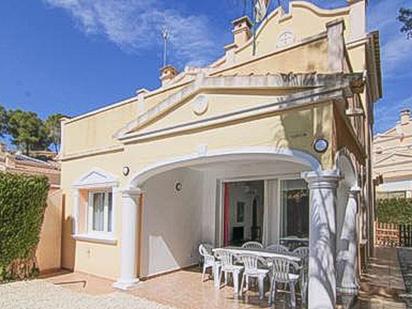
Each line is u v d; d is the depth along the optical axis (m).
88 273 12.26
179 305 8.51
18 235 11.27
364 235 13.58
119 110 12.20
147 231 11.41
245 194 13.51
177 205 12.75
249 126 8.13
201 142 8.98
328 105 7.11
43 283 10.88
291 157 7.45
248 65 9.80
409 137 30.94
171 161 9.62
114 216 11.55
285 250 10.42
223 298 9.11
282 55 8.98
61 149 14.16
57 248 13.17
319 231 6.89
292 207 12.05
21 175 11.48
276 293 9.55
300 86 7.45
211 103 8.86
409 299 9.39
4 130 43.41
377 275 12.59
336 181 7.04
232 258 10.06
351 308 8.59
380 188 29.58
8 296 9.23
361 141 12.15
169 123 9.77
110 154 11.95
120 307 8.30
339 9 13.32
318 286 6.80
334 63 7.71
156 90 11.27
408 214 25.67
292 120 7.53
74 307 8.28
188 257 13.17
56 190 13.60
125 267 10.55
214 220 13.70
